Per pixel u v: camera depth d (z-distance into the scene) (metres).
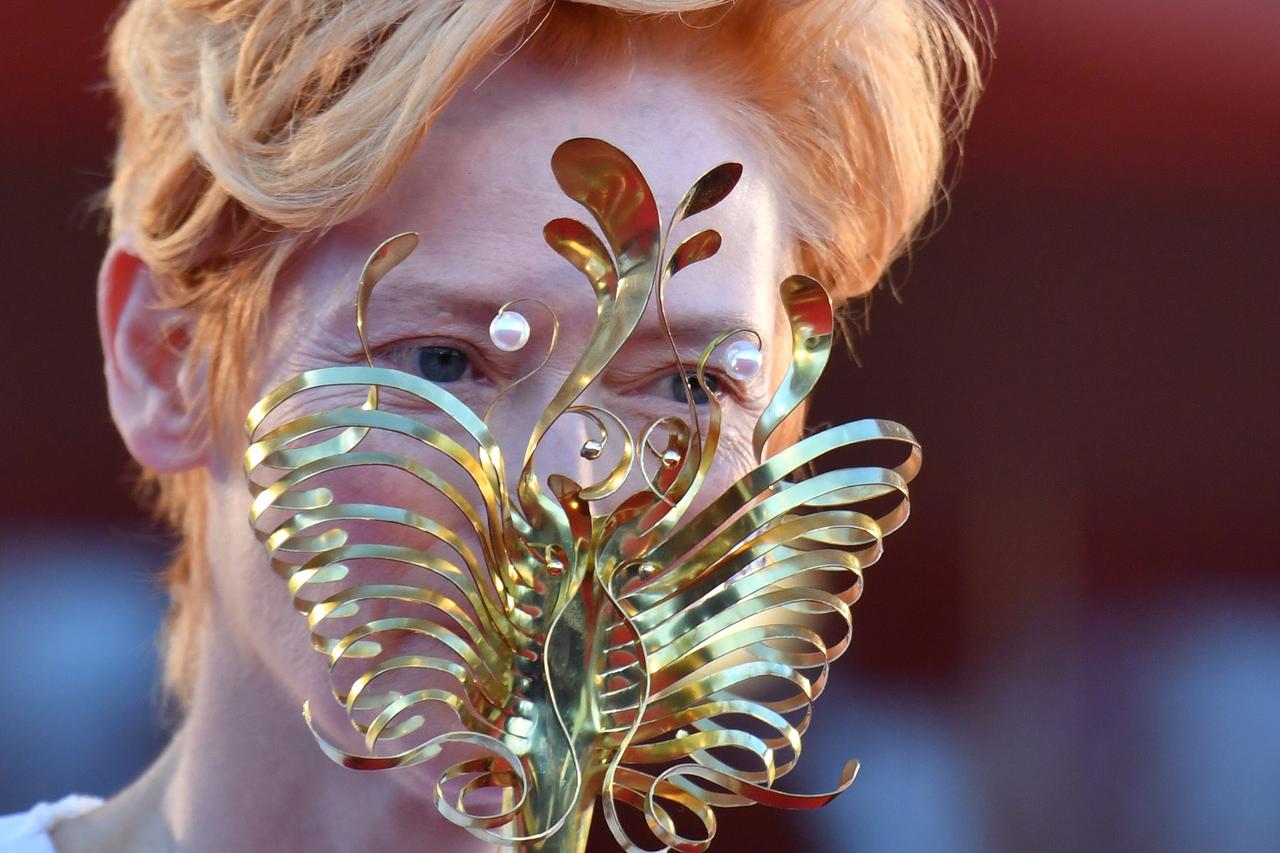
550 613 1.69
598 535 1.69
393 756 1.68
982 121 3.26
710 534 1.70
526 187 1.70
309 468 1.67
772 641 1.78
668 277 1.67
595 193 1.66
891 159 1.79
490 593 1.69
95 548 3.13
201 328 1.75
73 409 3.18
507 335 1.68
